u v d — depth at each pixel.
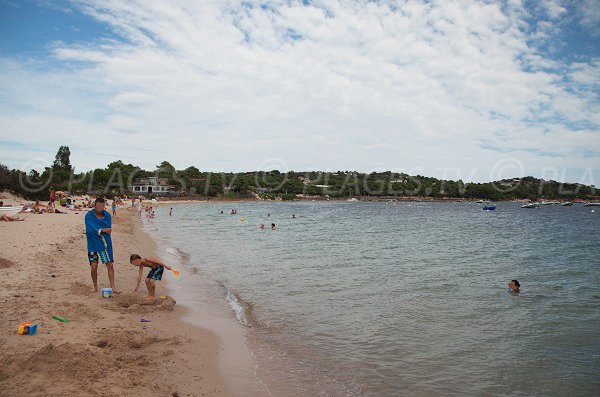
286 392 6.83
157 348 7.84
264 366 7.84
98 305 9.70
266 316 11.20
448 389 7.19
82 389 5.55
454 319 11.32
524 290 15.34
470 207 146.38
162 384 6.38
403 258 23.30
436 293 14.37
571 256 25.97
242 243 29.31
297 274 17.34
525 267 21.12
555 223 64.81
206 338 9.01
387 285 15.52
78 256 15.60
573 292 15.14
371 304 12.67
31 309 8.44
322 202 185.00
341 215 79.69
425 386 7.27
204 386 6.68
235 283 15.26
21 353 6.12
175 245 26.83
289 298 13.21
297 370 7.73
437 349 9.06
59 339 7.01
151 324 9.10
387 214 88.19
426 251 27.06
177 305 11.54
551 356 8.78
